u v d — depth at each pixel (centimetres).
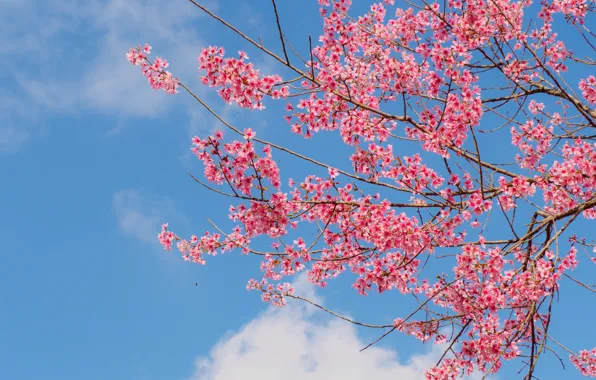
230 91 494
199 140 501
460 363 525
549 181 542
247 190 505
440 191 541
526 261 532
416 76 548
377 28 648
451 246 559
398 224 537
